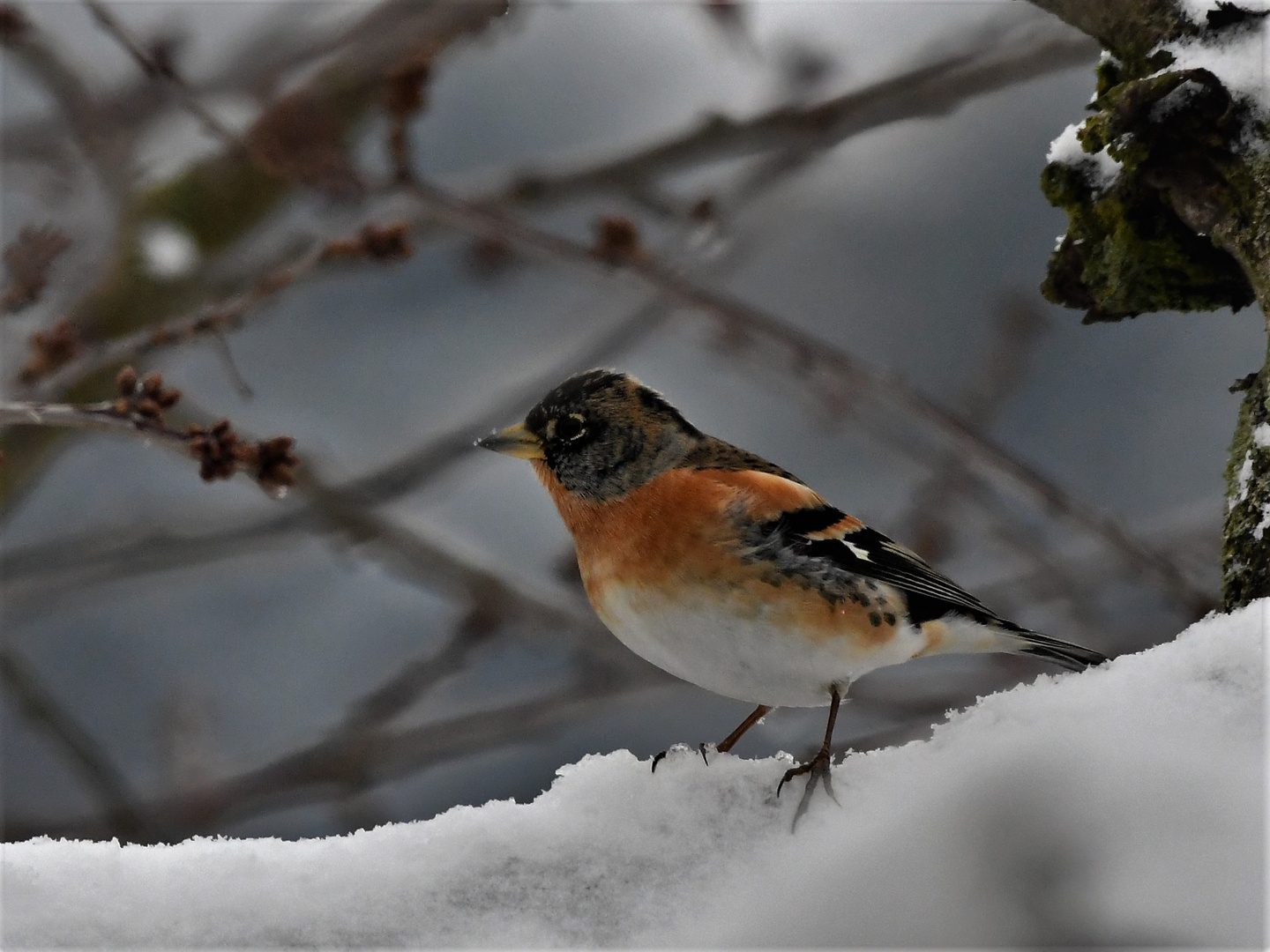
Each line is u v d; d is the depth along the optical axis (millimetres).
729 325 10492
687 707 13398
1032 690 4410
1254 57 4980
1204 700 3947
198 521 12477
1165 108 5051
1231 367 15492
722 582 6508
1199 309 5496
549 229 15750
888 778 4430
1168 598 11789
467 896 4336
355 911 4305
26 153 12531
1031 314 13258
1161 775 3562
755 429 15453
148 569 12555
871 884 3623
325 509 11992
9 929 4219
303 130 9844
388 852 4457
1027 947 3268
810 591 6496
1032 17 11312
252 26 11820
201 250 11938
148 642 14969
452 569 12188
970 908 3416
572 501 7277
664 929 4184
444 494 13992
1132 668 4176
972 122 15891
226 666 15055
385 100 9891
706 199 11570
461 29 10680
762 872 4242
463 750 12352
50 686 14742
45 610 13391
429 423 15375
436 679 12234
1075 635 12742
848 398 12055
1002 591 12273
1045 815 3492
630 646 6984
